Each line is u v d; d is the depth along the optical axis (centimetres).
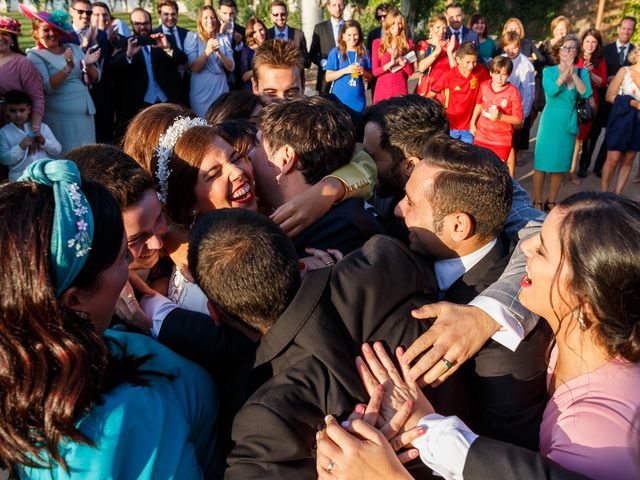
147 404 131
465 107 678
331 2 843
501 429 165
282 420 138
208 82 736
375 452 134
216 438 157
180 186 208
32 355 113
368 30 1338
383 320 157
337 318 152
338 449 135
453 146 182
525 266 174
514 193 236
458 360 156
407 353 153
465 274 187
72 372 115
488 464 132
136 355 148
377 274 157
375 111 257
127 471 124
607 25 1551
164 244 208
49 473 122
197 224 156
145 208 171
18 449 116
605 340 137
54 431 114
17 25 563
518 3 1587
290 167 216
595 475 131
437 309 161
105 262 125
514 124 648
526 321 164
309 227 205
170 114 219
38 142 568
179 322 169
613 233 132
